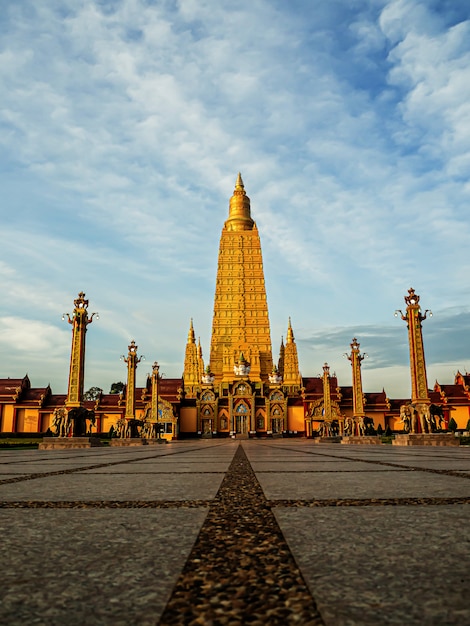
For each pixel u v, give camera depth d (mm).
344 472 9102
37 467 11328
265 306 120438
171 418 93812
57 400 96938
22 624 2094
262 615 2170
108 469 10516
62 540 3617
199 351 129250
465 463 11891
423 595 2416
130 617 2170
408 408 37281
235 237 126688
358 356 52281
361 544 3410
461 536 3641
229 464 12047
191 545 3434
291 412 103625
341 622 2088
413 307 37969
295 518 4375
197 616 2170
